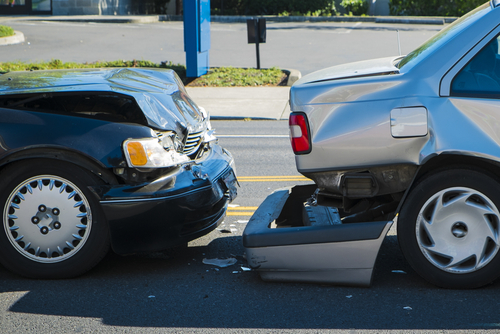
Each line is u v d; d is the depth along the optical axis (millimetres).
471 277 3568
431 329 3121
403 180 3637
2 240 3816
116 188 3775
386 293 3611
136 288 3758
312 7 33156
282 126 11180
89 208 3781
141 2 35438
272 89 14672
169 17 32188
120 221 3771
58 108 4094
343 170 3693
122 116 4109
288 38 23828
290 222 4688
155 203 3789
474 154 3471
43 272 3844
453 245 3582
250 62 18688
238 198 6152
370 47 21453
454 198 3549
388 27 27203
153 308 3445
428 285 3727
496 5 3652
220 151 4902
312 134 3699
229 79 15500
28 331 3141
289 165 7891
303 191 4812
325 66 17938
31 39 22969
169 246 3910
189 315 3346
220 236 4875
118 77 4723
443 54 3611
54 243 3818
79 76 4680
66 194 3779
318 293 3633
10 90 4105
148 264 4219
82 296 3623
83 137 3793
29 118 3846
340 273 3680
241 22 30484
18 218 3805
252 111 12414
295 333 3104
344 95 3660
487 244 3561
